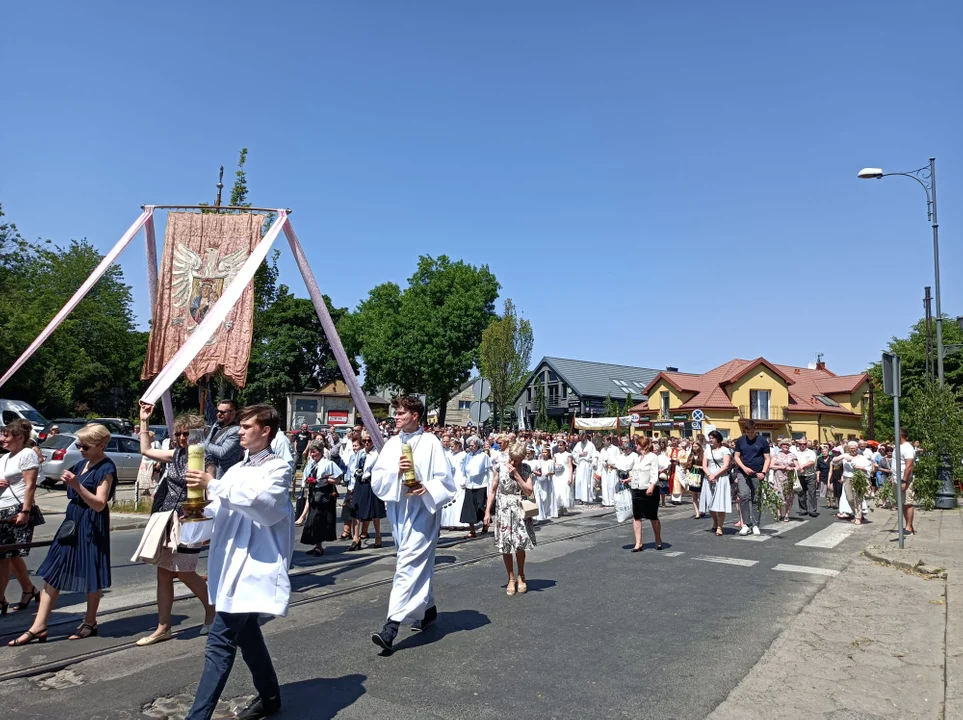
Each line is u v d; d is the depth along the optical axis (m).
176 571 5.75
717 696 4.59
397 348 52.28
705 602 7.15
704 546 10.94
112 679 4.87
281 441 8.23
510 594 7.52
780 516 15.43
